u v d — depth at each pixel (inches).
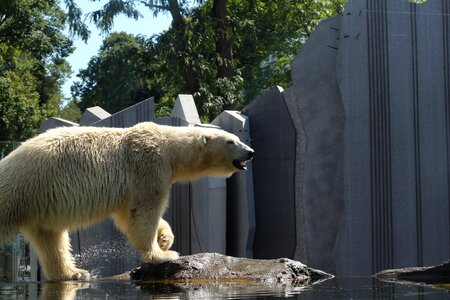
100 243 460.4
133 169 329.7
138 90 1090.7
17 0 928.3
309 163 470.9
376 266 454.9
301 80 476.4
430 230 459.2
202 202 466.9
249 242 475.8
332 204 463.5
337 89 465.7
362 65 459.2
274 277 311.6
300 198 475.5
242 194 481.4
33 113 911.0
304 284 298.2
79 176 320.2
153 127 341.1
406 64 462.9
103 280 322.3
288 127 481.4
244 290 276.7
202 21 839.1
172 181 349.7
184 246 475.5
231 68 884.6
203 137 345.7
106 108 903.1
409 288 280.1
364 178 456.1
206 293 267.6
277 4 958.4
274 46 954.1
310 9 952.3
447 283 300.0
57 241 333.1
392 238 456.1
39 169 316.2
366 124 458.0
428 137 462.3
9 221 315.0
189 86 863.1
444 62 466.6
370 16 460.8
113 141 330.0
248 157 353.1
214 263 319.9
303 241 472.1
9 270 462.6
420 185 460.4
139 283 304.3
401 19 463.5
